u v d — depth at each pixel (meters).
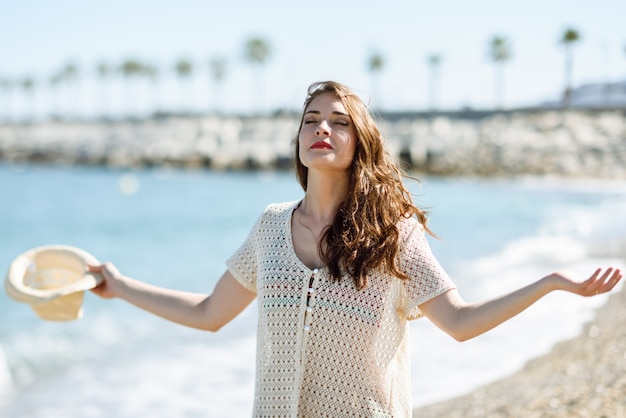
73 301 3.10
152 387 6.39
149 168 75.38
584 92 86.31
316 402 2.53
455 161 56.84
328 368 2.52
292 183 54.69
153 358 7.35
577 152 55.66
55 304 3.08
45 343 8.08
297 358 2.53
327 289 2.53
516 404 5.24
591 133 59.06
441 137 63.94
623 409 4.75
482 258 14.43
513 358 6.75
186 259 17.14
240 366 7.02
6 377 6.72
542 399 5.25
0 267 17.17
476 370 6.42
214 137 77.94
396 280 2.59
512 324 8.10
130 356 7.47
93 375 6.79
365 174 2.64
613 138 57.72
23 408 5.86
